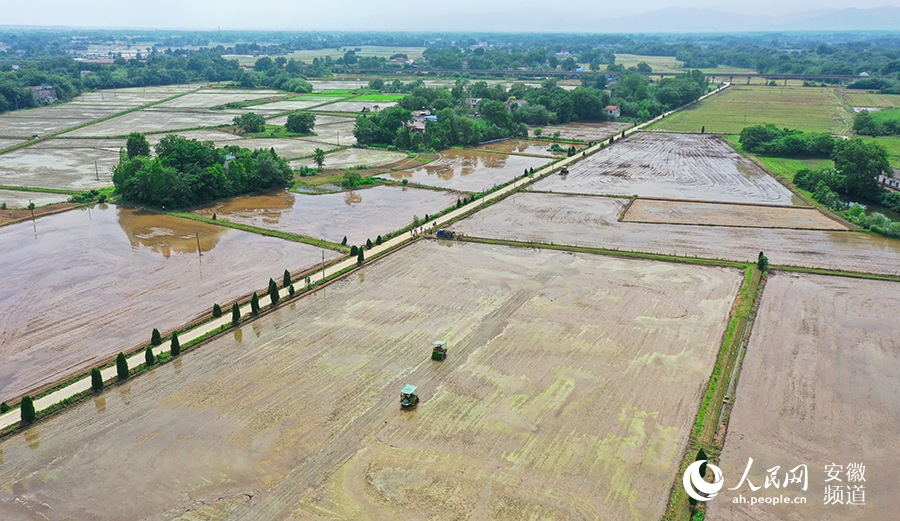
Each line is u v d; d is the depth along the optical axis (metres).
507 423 43.12
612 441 41.31
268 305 60.66
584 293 65.25
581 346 53.94
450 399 45.91
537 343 54.38
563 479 37.75
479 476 37.94
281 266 71.81
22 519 34.25
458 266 72.94
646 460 39.50
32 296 62.38
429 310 60.97
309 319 58.72
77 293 63.34
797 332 56.84
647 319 59.19
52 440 40.78
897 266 73.56
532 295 64.62
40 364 49.66
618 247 80.19
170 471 38.09
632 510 35.38
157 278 67.62
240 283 66.56
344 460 39.25
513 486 37.16
